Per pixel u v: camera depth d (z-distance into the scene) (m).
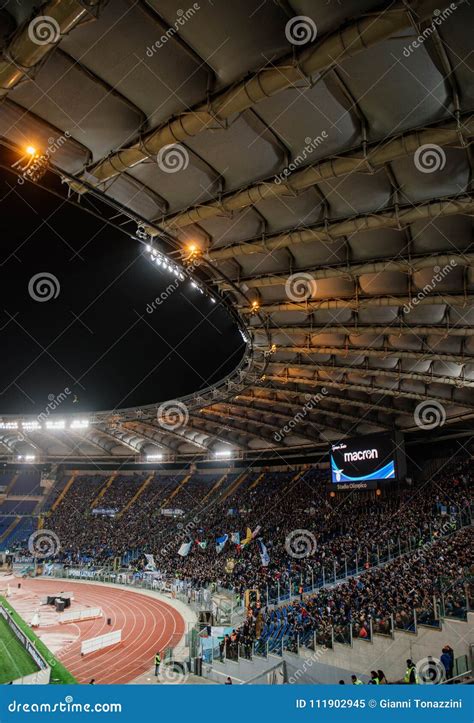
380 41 10.12
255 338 32.19
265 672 20.86
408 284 21.75
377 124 13.18
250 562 43.03
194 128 13.13
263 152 15.18
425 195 15.48
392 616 20.14
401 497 44.31
